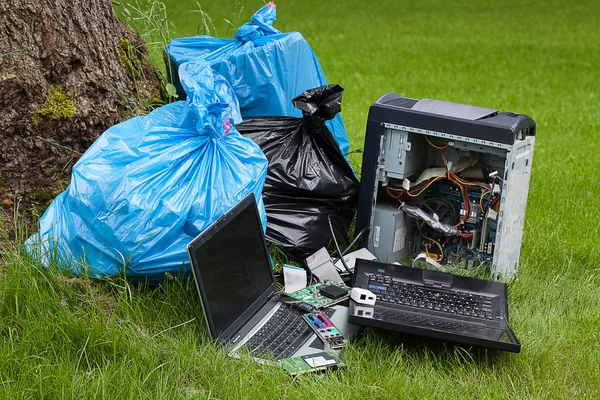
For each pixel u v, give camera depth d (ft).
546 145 24.12
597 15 58.18
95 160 11.18
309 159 13.37
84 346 9.52
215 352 9.83
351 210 14.06
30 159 11.92
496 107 30.14
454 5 63.21
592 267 13.83
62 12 12.23
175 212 10.71
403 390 9.45
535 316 11.59
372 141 12.78
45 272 10.67
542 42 47.16
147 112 13.60
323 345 10.39
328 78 34.40
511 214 12.42
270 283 11.52
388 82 34.04
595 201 17.48
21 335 9.98
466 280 11.67
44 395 8.93
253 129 13.55
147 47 15.49
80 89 12.42
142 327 10.50
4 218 11.64
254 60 14.16
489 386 9.77
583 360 10.59
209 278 9.91
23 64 11.78
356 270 11.85
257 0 57.06
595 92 33.71
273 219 12.95
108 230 10.61
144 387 9.22
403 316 10.63
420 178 12.85
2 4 11.69
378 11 59.41
